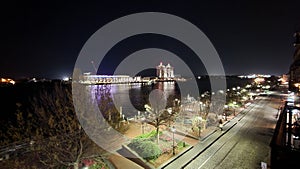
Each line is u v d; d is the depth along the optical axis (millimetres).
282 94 93312
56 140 19688
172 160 23719
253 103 68562
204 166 22906
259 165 23078
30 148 21469
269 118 46844
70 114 20750
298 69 32969
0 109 43375
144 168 21344
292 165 8250
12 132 24359
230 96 66250
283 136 13148
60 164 19641
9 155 21516
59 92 23188
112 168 20828
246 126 39875
